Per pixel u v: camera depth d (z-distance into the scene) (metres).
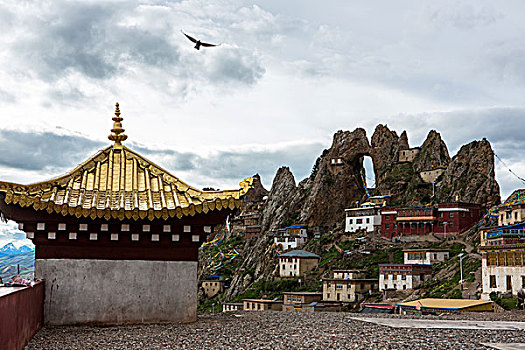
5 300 12.76
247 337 17.83
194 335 18.27
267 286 152.25
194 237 21.80
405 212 158.25
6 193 19.08
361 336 18.08
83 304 20.64
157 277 21.52
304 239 187.75
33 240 20.48
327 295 122.88
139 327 20.36
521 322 25.42
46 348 15.73
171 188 22.12
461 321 24.95
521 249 70.12
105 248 21.09
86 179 21.58
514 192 112.81
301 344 16.48
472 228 147.50
